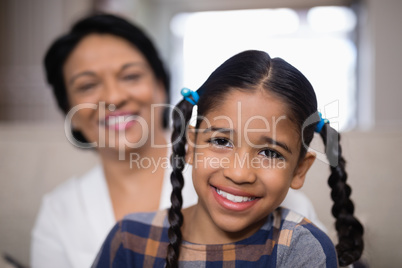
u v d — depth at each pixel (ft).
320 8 6.84
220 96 1.64
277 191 1.59
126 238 1.98
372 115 6.20
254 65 1.67
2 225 3.43
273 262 1.73
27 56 6.63
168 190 2.70
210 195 1.65
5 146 3.60
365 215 2.87
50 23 6.60
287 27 6.95
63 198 3.06
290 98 1.61
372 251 2.60
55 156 3.57
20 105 6.57
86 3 6.63
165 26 7.66
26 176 3.52
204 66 6.70
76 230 2.85
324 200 2.61
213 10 7.38
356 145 3.01
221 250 1.78
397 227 2.85
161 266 1.86
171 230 1.82
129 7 6.75
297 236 1.76
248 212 1.60
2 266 3.10
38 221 3.10
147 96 2.85
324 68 6.52
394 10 6.18
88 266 2.72
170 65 7.47
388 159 2.97
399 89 6.16
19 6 6.64
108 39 2.83
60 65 2.90
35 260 2.97
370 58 6.28
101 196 2.93
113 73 2.76
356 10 6.75
